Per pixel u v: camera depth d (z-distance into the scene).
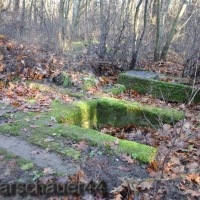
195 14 10.38
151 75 6.62
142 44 8.73
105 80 6.18
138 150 3.09
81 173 2.63
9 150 2.99
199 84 5.85
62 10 9.46
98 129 4.76
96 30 10.24
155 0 9.76
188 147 3.54
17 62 5.84
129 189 2.51
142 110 4.57
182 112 4.62
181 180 2.74
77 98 4.91
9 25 8.34
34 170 2.68
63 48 8.32
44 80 5.80
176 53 11.05
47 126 3.59
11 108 4.08
